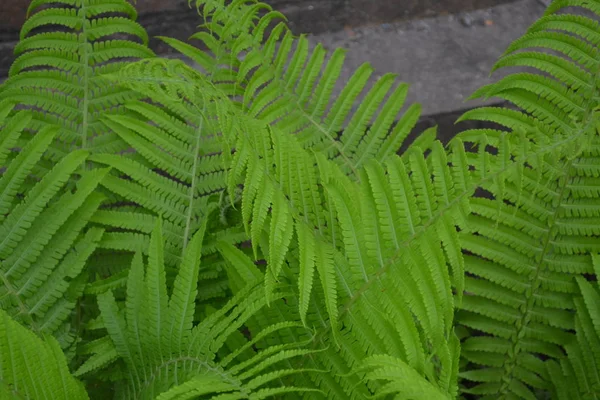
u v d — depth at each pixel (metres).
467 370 1.53
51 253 1.31
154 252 1.27
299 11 1.91
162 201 1.37
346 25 1.92
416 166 1.25
